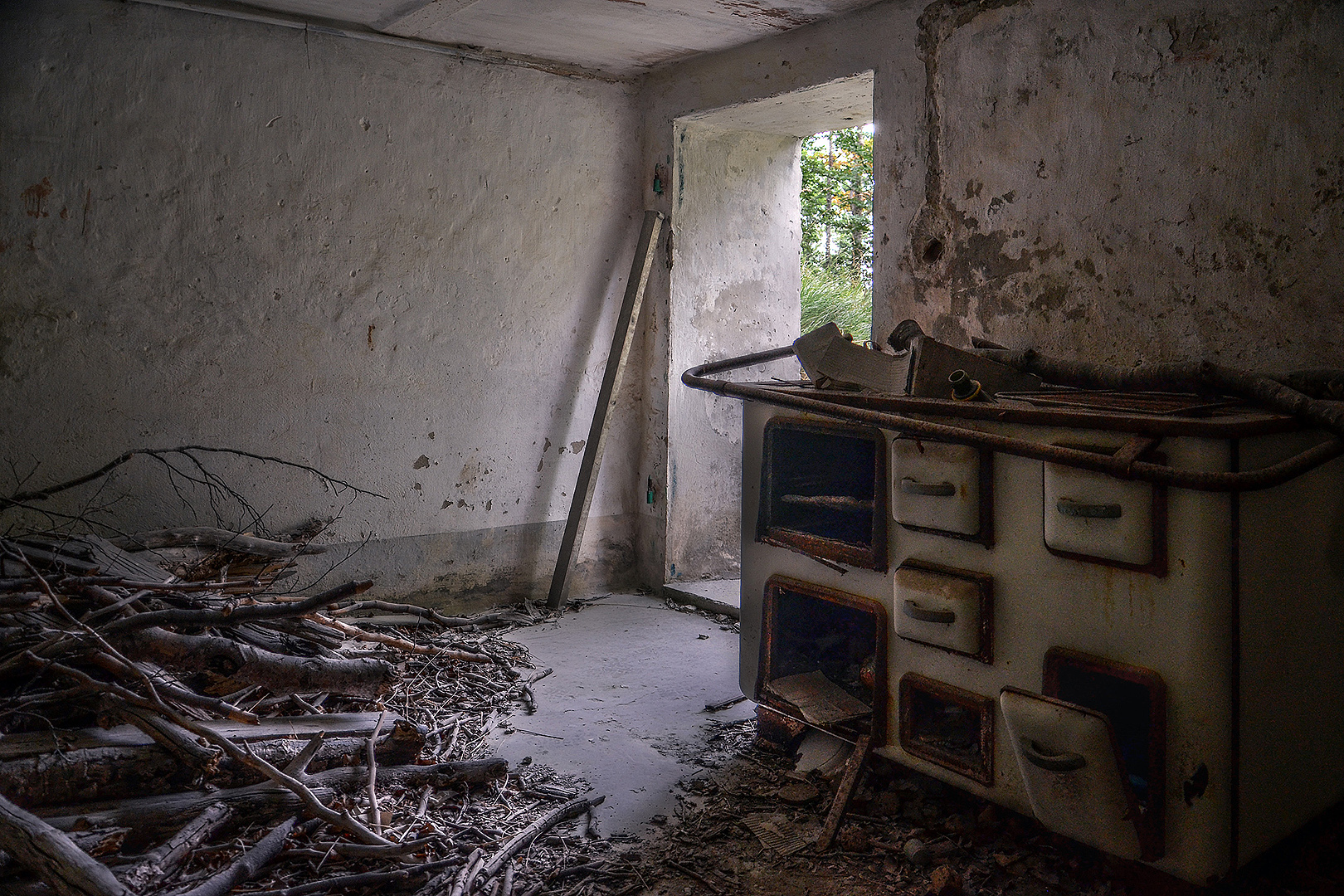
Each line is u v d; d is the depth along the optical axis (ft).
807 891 7.65
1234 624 6.55
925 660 8.39
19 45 11.08
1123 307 9.93
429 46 13.98
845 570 9.07
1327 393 7.72
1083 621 7.16
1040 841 8.12
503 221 15.01
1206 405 7.10
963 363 8.86
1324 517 7.21
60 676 8.45
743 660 10.43
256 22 12.62
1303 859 7.69
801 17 13.04
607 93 15.97
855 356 9.61
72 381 11.76
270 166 12.90
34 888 6.54
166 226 12.22
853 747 9.56
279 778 7.66
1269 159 8.67
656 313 16.29
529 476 15.72
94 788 7.55
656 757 10.08
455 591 15.11
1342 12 8.10
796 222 17.38
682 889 7.68
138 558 11.00
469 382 14.94
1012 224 10.94
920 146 11.99
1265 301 8.77
